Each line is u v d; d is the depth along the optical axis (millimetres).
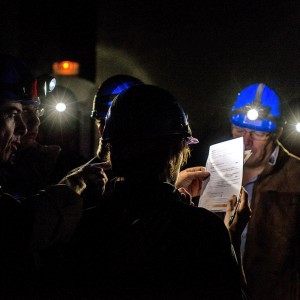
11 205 1187
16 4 5578
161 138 1316
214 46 5191
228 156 1904
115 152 1332
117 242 1256
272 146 2850
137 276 1217
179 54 5301
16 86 1379
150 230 1241
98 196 1574
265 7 5016
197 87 5254
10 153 1369
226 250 1242
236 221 1801
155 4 5355
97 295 1238
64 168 2955
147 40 5395
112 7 5469
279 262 2721
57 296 1257
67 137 4609
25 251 1181
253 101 2824
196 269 1211
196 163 3371
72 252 1294
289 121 3906
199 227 1241
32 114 1816
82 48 5562
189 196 1674
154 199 1277
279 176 2816
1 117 1320
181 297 1198
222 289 1206
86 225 1312
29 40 5609
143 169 1298
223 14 5152
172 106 1369
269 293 2723
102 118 2504
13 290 1211
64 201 1220
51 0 5484
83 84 5547
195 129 5219
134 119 1325
